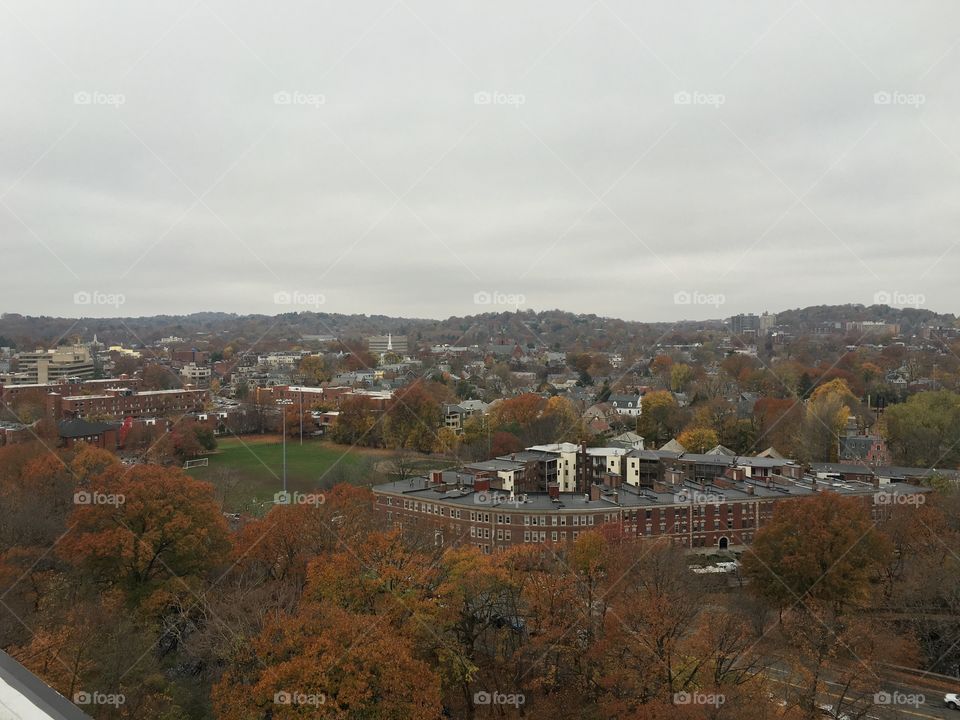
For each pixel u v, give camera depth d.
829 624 51.06
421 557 51.12
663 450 116.94
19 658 36.00
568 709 40.97
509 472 94.12
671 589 50.75
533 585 47.59
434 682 37.38
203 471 99.88
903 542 71.19
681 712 36.66
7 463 76.81
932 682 50.16
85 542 49.62
